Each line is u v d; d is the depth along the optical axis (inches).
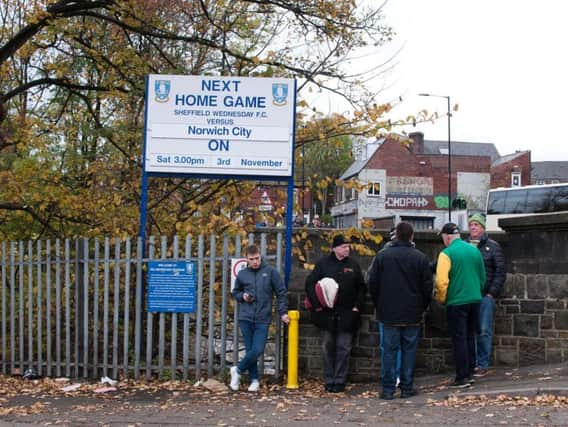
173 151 388.8
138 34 525.3
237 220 435.8
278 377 378.9
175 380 379.2
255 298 355.6
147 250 402.0
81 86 534.6
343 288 351.6
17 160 556.4
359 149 661.9
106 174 504.1
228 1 507.8
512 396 302.7
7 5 549.0
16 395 351.9
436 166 2915.8
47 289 397.4
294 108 386.0
